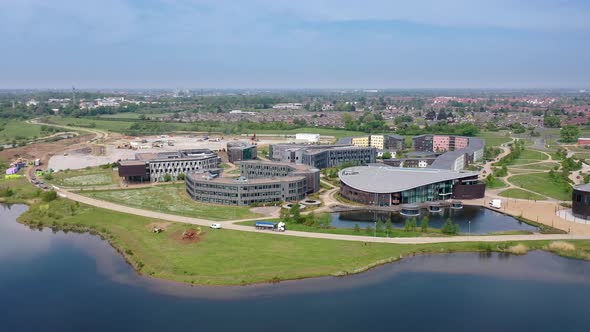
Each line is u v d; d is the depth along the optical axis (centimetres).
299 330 15975
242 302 17888
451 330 16050
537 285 19438
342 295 18450
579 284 19550
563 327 16300
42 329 16300
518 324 16475
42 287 19462
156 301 18062
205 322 16500
